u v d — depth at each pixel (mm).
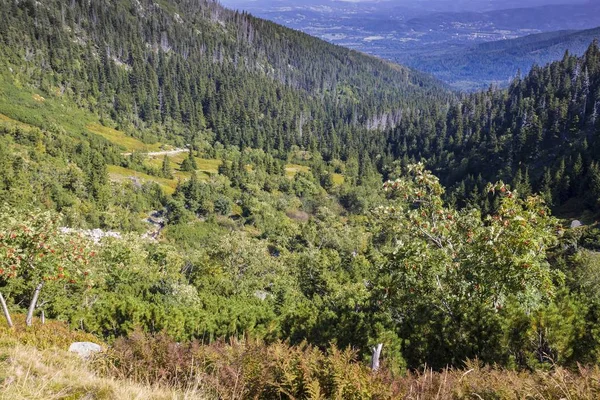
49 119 120250
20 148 82875
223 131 181250
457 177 130250
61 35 182875
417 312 10023
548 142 122938
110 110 164375
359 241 69062
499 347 8172
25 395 4820
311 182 121500
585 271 28922
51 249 13508
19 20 176500
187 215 81188
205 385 5969
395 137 182375
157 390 5746
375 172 154250
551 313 8047
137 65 191250
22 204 57344
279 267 43281
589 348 7762
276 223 88000
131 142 143375
